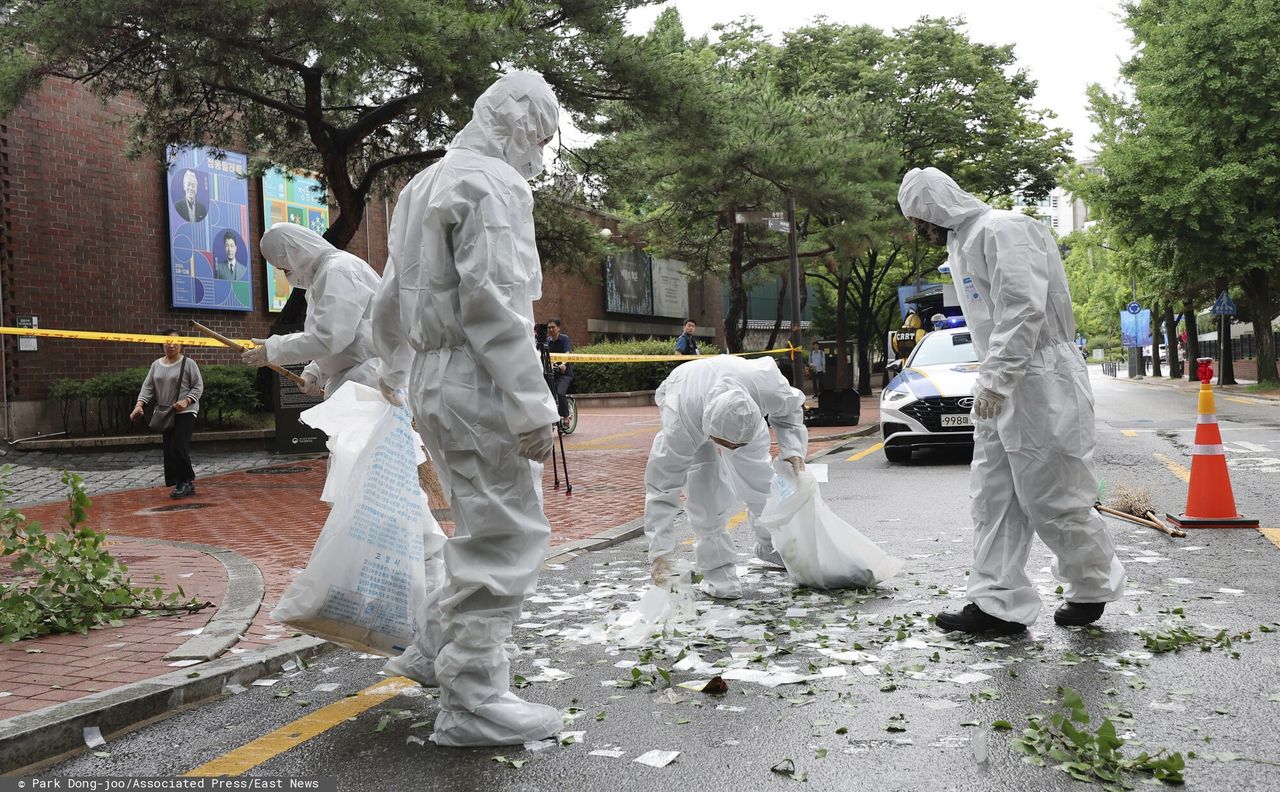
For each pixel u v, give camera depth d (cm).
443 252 324
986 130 3191
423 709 373
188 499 1047
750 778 296
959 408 1155
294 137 1638
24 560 488
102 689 380
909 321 2188
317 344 468
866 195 2291
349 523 361
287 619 358
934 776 293
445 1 1248
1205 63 2845
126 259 1744
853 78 3183
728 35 3250
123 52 1282
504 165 331
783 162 2070
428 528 433
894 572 551
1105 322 7831
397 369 375
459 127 1391
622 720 351
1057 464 432
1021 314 423
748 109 2094
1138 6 3134
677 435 513
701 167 2186
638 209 3662
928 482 1023
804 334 4925
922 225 474
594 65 1417
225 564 653
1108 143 3098
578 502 958
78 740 341
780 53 3216
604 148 1789
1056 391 436
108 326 1708
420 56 1167
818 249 3022
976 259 448
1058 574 454
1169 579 545
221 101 1527
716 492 547
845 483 1048
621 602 543
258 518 895
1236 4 2841
